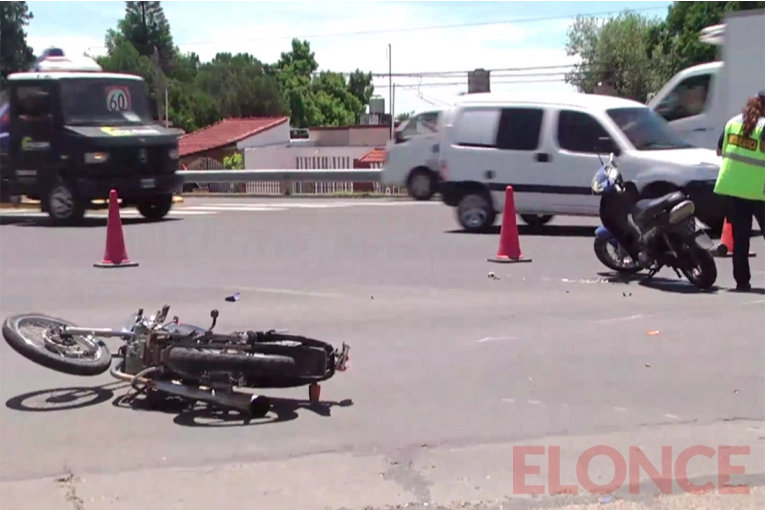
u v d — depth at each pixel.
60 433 6.11
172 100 81.44
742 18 16.70
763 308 9.45
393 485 5.30
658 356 7.77
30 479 5.40
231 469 5.53
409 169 23.62
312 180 26.75
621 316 9.19
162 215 19.02
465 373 7.36
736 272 10.34
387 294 10.38
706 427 6.19
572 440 5.96
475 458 5.68
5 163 18.20
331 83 102.69
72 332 6.73
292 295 10.38
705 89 17.48
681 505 5.07
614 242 11.29
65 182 17.66
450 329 8.74
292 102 96.31
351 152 51.38
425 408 6.56
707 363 7.56
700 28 45.78
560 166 15.03
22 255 13.62
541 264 12.29
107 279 11.51
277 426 6.23
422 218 18.34
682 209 10.31
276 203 23.06
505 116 15.55
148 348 6.54
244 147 53.84
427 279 11.27
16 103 17.95
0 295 10.50
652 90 53.56
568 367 7.50
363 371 7.44
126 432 6.12
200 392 6.39
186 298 10.29
